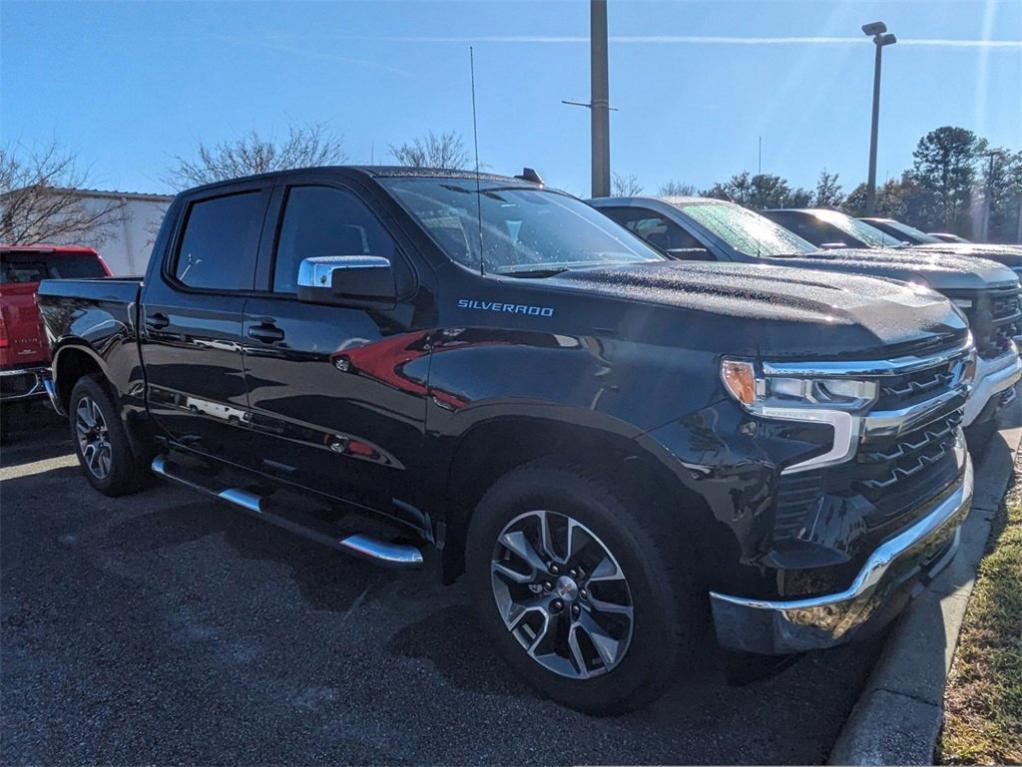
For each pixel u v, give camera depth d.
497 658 3.02
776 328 2.21
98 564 4.01
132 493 5.14
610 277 2.82
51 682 2.92
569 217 3.83
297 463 3.45
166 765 2.43
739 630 2.26
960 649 2.77
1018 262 7.76
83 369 5.28
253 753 2.48
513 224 3.43
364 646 3.13
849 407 2.20
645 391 2.30
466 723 2.61
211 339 3.75
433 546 3.02
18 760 2.47
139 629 3.31
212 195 4.02
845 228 8.51
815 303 2.41
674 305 2.38
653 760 2.40
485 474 2.91
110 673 2.97
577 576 2.56
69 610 3.50
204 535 4.40
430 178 3.51
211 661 3.04
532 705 2.70
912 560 2.41
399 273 3.00
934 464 2.69
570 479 2.50
